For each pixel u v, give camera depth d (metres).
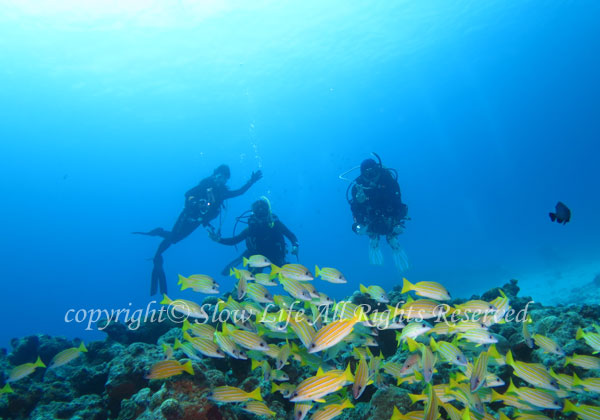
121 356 5.84
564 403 3.36
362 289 5.57
